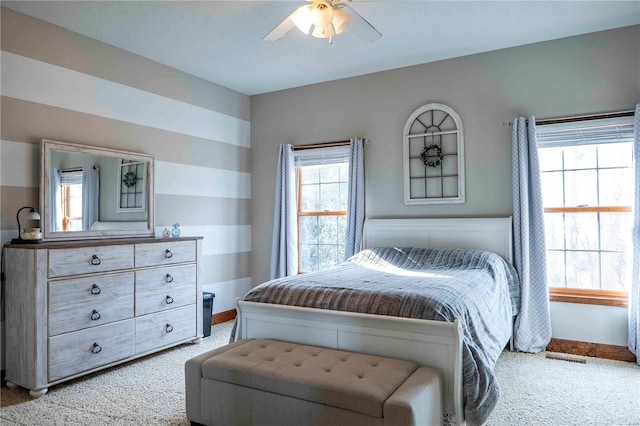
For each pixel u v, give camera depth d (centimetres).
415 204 425
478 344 231
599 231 360
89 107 348
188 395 230
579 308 355
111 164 359
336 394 188
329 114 472
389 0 297
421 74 423
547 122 366
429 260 366
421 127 423
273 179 506
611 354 342
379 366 209
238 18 321
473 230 387
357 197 440
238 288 500
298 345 248
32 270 271
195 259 388
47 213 311
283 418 202
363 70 441
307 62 415
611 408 251
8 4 293
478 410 201
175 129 424
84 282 296
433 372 207
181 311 372
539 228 359
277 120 505
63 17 315
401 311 227
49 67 322
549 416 242
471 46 381
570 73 361
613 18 328
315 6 236
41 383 271
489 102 393
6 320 288
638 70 338
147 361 341
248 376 210
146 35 349
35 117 312
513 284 358
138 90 389
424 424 185
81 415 247
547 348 365
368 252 395
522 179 362
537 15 322
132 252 329
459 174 403
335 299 249
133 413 250
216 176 471
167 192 414
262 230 512
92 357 300
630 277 329
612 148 355
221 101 481
